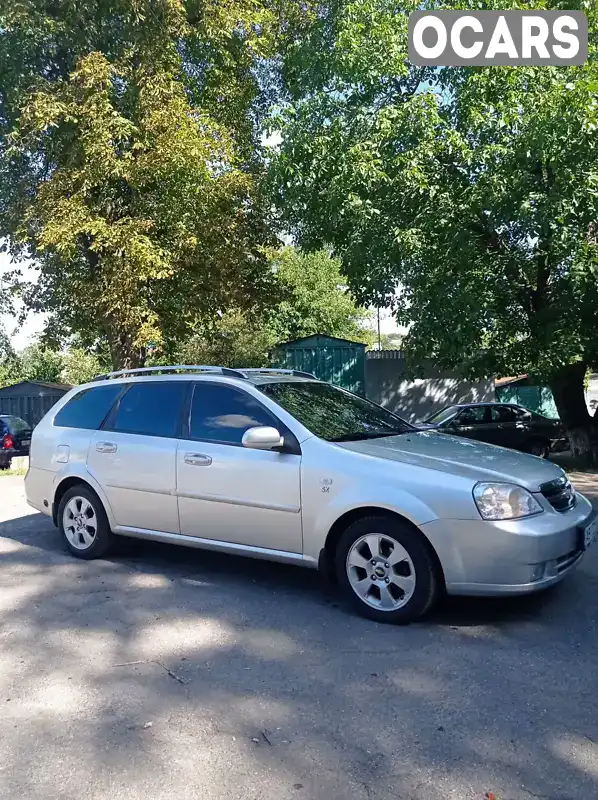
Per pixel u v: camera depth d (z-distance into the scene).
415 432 5.86
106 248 13.76
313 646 4.29
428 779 2.88
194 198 14.34
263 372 6.27
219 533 5.48
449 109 12.71
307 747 3.14
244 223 15.91
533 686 3.69
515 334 12.82
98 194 14.16
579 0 11.27
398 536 4.56
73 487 6.54
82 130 13.55
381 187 11.69
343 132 12.30
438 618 4.71
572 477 11.93
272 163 13.30
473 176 12.00
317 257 32.75
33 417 24.52
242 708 3.52
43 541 7.34
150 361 16.64
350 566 4.78
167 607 5.09
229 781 2.89
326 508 4.85
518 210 10.72
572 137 10.30
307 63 13.90
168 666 4.07
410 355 13.89
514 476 4.58
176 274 15.06
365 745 3.14
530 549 4.31
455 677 3.81
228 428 5.57
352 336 35.25
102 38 14.76
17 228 14.73
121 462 6.10
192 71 16.00
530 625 4.55
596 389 28.45
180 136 13.28
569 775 2.89
